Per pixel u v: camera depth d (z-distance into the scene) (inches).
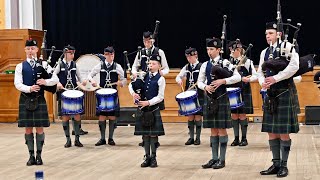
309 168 219.6
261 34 445.4
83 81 302.8
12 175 215.5
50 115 407.2
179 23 456.4
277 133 199.0
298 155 250.4
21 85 227.8
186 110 258.2
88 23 458.9
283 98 198.2
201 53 454.9
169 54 458.6
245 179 200.8
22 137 328.5
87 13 458.9
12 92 408.8
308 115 366.3
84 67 338.0
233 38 449.1
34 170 224.7
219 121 216.7
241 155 252.7
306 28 437.4
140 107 226.7
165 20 457.7
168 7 456.8
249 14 446.0
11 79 406.6
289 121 197.6
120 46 458.6
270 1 442.3
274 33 202.2
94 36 458.9
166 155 257.0
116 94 292.2
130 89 227.5
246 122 284.0
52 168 228.4
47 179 206.2
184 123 391.5
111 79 302.2
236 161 237.3
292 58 192.5
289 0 438.6
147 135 226.2
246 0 446.0
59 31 457.1
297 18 438.0
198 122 290.0
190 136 292.5
